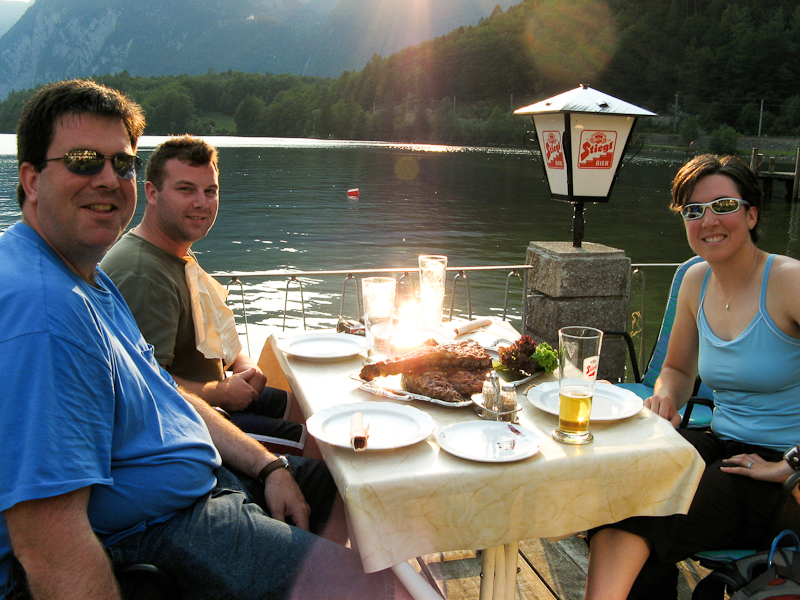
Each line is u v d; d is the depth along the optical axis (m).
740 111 82.12
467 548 1.42
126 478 1.42
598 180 3.69
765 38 84.50
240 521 1.54
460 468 1.40
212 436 1.91
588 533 1.68
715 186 2.03
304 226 20.45
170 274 2.28
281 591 1.48
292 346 2.33
